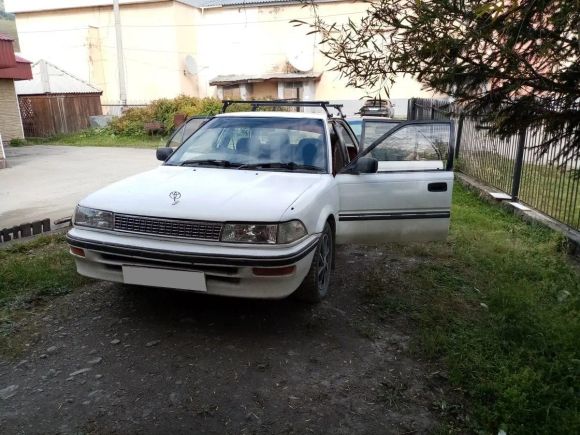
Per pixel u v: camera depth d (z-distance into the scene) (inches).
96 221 136.0
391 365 123.4
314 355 126.3
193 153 178.7
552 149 126.4
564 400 111.3
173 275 127.8
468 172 401.7
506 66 90.4
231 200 133.4
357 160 169.2
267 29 1209.4
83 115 921.5
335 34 119.0
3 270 168.2
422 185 173.6
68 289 161.0
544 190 267.6
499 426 102.2
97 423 99.3
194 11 1235.9
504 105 102.9
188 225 127.5
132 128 817.5
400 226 176.6
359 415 104.3
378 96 105.3
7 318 140.2
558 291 174.2
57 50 1275.8
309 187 148.9
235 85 1238.3
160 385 111.9
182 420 100.7
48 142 778.2
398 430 100.4
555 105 98.7
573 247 216.1
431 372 121.0
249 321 143.1
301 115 186.9
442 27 87.5
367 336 136.9
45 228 233.0
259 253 124.1
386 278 181.3
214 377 115.3
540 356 129.0
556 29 83.2
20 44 1305.4
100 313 145.8
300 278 133.0
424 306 157.3
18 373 115.6
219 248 125.6
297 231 130.6
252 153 172.6
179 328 137.9
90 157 572.4
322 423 101.4
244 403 106.5
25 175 431.2
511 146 309.3
